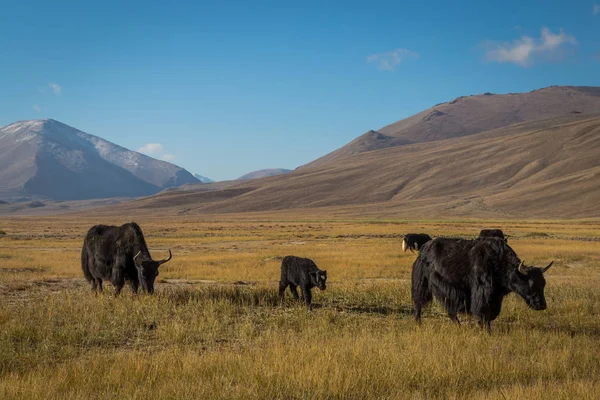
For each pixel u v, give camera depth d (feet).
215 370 25.50
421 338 31.55
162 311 39.78
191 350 29.22
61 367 26.20
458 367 26.09
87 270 49.08
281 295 46.96
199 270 74.02
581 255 97.86
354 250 112.78
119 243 46.26
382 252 106.01
